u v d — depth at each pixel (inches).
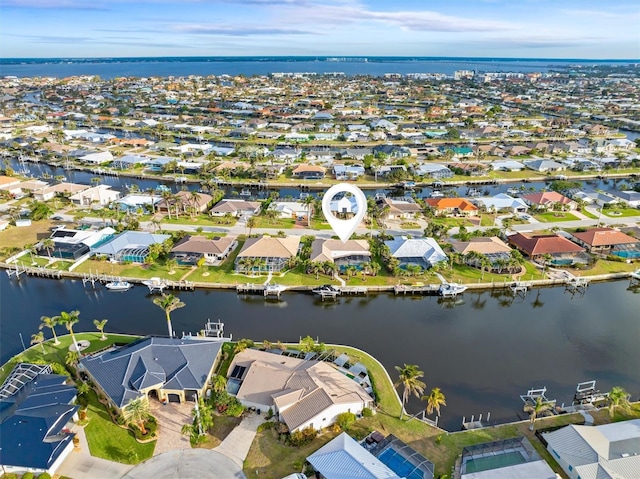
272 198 6545.3
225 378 3036.4
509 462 2420.0
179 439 2600.9
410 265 4527.6
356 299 4301.2
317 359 3287.4
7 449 2381.9
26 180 7244.1
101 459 2456.9
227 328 3782.0
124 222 5708.7
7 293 4286.4
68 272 4542.3
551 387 3157.0
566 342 3690.9
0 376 3095.5
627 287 4579.2
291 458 2476.6
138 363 2972.4
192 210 5989.2
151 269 4628.4
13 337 3629.4
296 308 4131.4
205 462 2449.6
